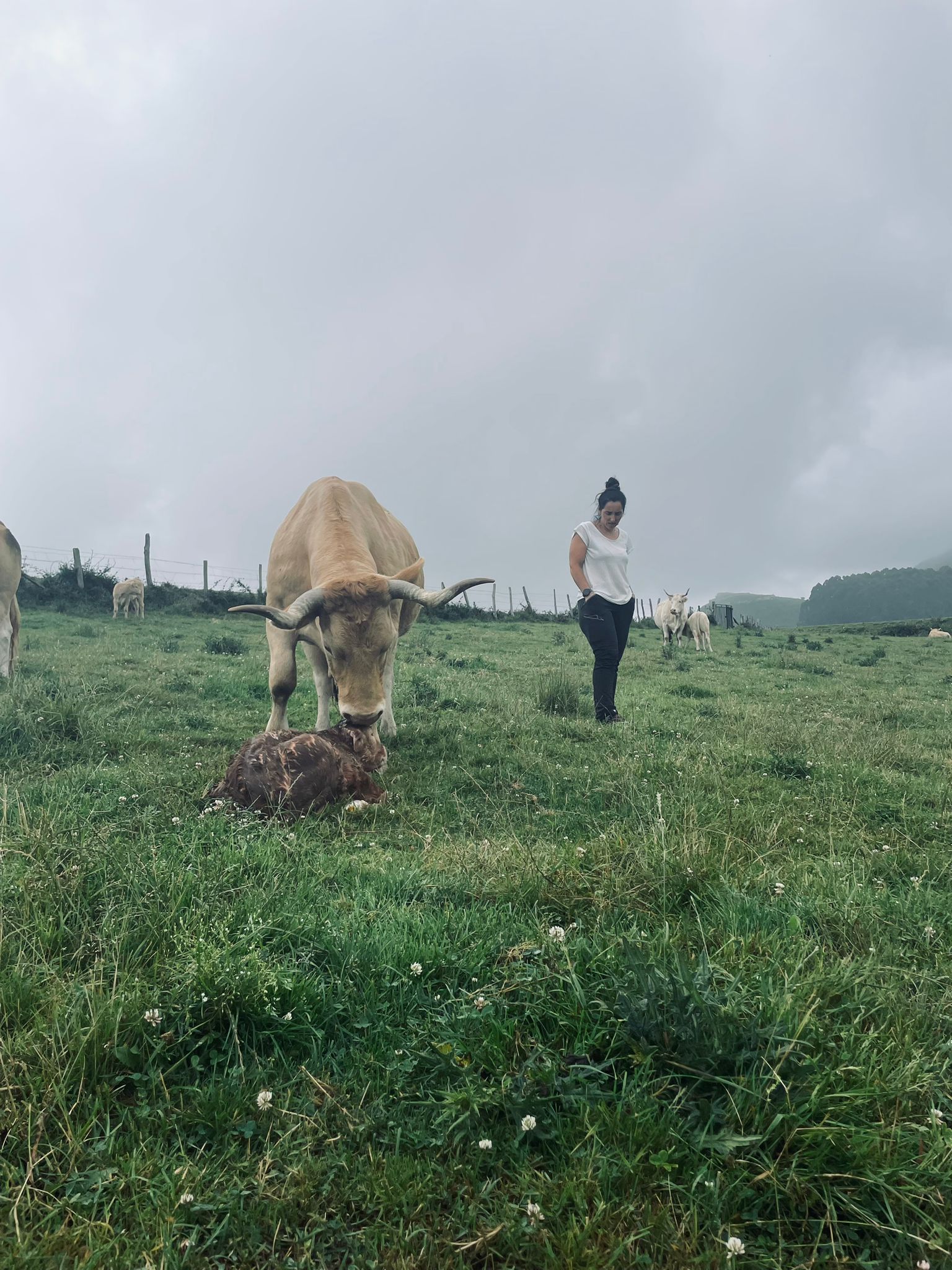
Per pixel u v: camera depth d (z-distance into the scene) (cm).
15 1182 159
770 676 1453
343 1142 175
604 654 760
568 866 319
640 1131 171
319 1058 205
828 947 267
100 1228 150
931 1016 222
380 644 505
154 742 591
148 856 311
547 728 699
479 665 1390
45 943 239
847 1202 157
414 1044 203
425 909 294
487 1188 160
